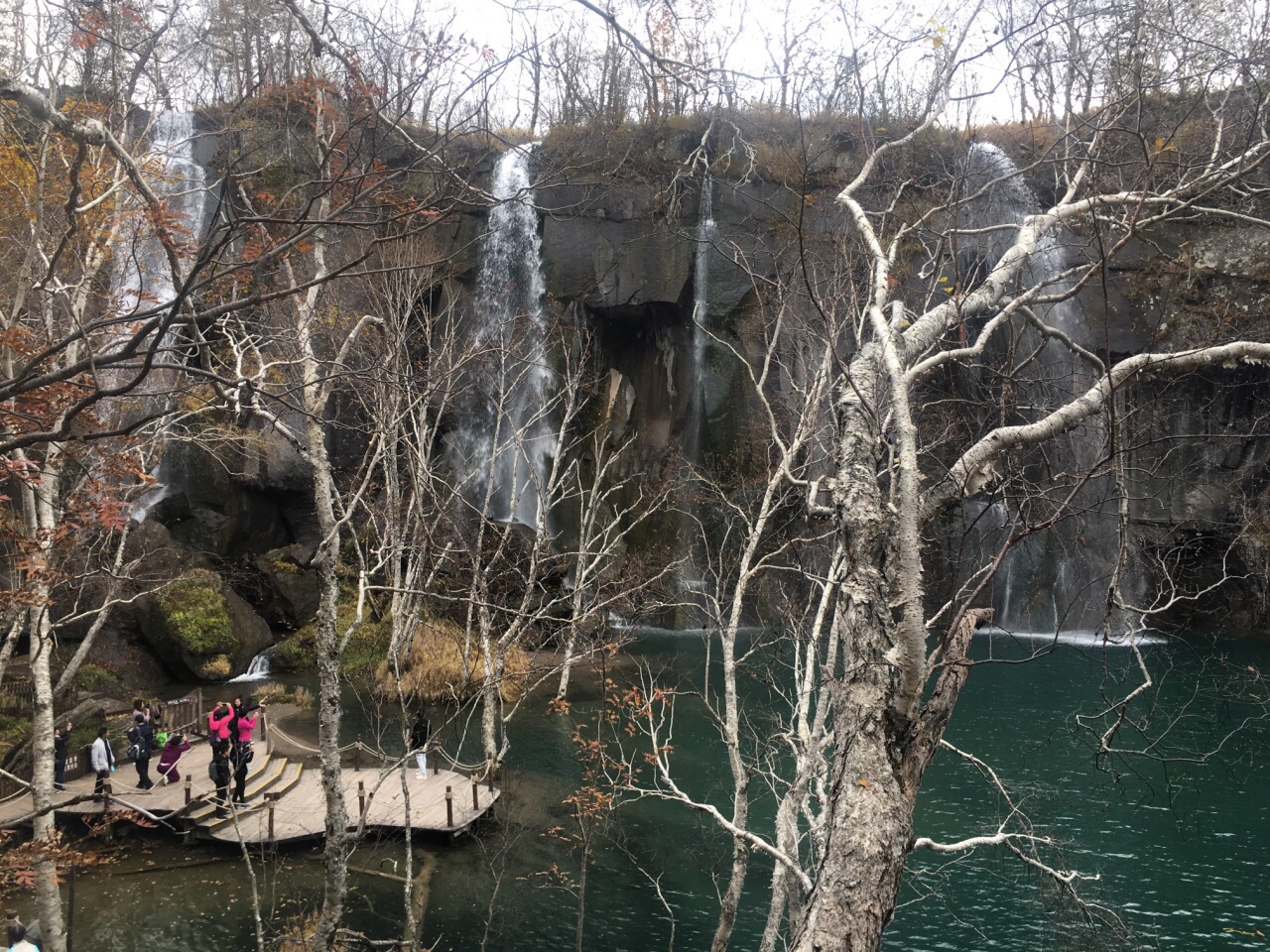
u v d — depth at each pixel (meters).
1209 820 17.42
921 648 4.59
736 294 34.47
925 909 14.77
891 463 6.24
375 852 17.17
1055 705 24.56
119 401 14.58
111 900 15.67
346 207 6.03
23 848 11.00
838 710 4.99
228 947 14.27
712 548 34.50
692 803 10.68
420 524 18.53
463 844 17.89
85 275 12.45
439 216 6.70
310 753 22.62
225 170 6.70
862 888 4.25
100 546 22.27
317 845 17.80
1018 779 19.39
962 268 24.39
